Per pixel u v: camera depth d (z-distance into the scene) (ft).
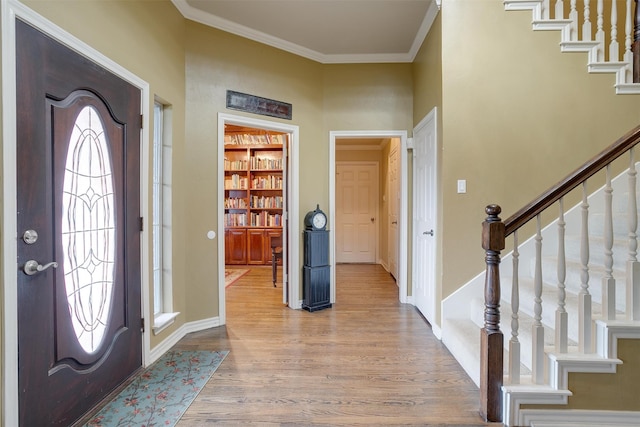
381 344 8.97
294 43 11.76
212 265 10.28
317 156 12.73
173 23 8.97
